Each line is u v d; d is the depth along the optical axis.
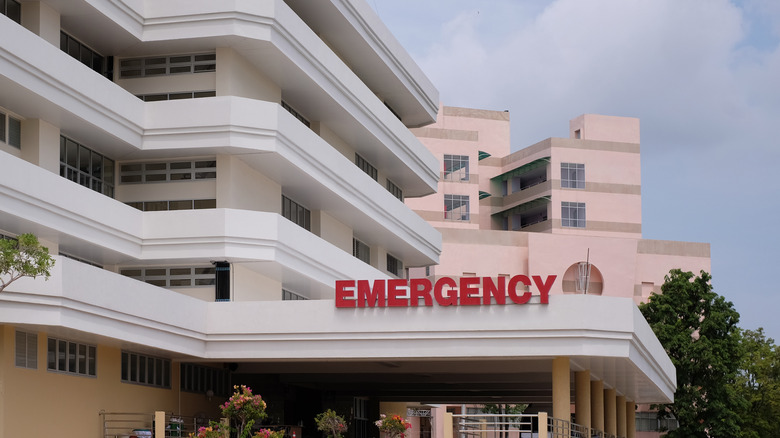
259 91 43.56
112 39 40.47
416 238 59.12
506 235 93.88
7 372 29.61
